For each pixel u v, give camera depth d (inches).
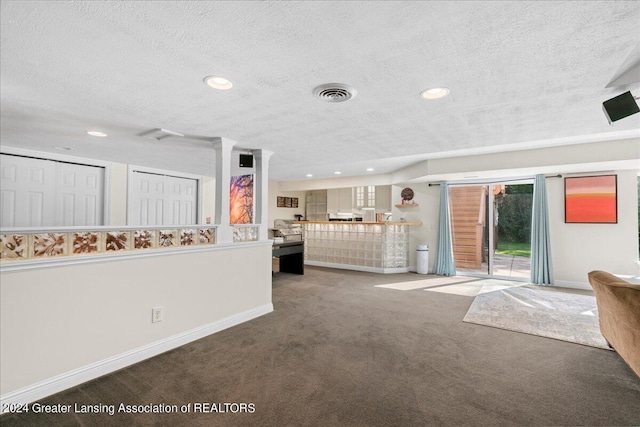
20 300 74.0
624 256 184.2
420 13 48.9
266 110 94.9
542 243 204.4
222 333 120.4
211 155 166.9
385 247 257.3
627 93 76.3
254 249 141.8
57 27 52.6
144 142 137.5
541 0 45.7
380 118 102.4
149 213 212.1
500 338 115.3
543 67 67.3
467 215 245.8
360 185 293.7
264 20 50.8
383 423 66.9
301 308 154.6
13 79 73.4
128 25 52.2
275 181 354.6
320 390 79.8
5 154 151.3
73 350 82.7
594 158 160.7
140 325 97.7
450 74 70.8
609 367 92.7
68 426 65.9
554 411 71.4
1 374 71.0
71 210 174.9
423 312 147.9
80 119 104.6
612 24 51.7
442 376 87.2
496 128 113.4
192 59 64.2
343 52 61.2
